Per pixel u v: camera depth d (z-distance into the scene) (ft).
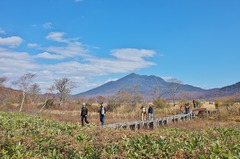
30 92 182.60
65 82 194.08
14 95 175.42
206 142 31.07
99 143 31.24
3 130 43.52
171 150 26.53
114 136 36.76
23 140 33.40
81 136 39.09
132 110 158.10
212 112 144.97
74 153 28.99
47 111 148.05
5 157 26.03
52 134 40.29
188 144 29.19
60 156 28.86
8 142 31.78
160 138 30.25
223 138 35.73
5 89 169.99
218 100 185.88
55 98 188.96
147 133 38.73
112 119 119.55
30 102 181.27
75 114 138.72
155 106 177.99
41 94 188.96
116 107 165.99
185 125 95.20
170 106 189.88
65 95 192.75
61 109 171.32
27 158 26.53
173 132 41.22
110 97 171.32
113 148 29.01
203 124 95.04
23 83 162.30
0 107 145.07
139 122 91.61
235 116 123.34
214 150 24.09
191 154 24.03
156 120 100.22
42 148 32.04
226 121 111.96
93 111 169.78
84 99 204.95
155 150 26.50
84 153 28.60
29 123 57.00
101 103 79.97
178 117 123.75
